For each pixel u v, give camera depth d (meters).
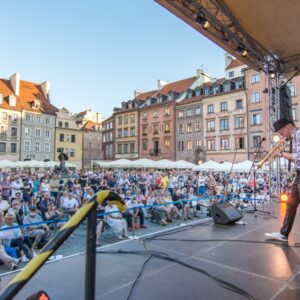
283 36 7.18
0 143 45.88
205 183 17.98
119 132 54.41
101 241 7.86
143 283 2.64
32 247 6.99
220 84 40.50
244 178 18.28
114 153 54.94
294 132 3.75
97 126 66.19
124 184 18.19
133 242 4.04
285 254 3.44
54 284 2.63
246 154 36.16
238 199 12.35
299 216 5.93
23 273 0.92
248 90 36.41
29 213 7.59
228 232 4.64
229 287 2.54
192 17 6.04
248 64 8.41
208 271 2.92
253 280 2.69
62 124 53.59
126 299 2.32
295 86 31.86
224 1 5.86
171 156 45.50
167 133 46.34
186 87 47.91
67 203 10.10
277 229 4.79
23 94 51.00
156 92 52.84
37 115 50.44
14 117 47.56
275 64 8.62
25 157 48.38
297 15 6.19
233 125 37.88
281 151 4.49
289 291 2.46
